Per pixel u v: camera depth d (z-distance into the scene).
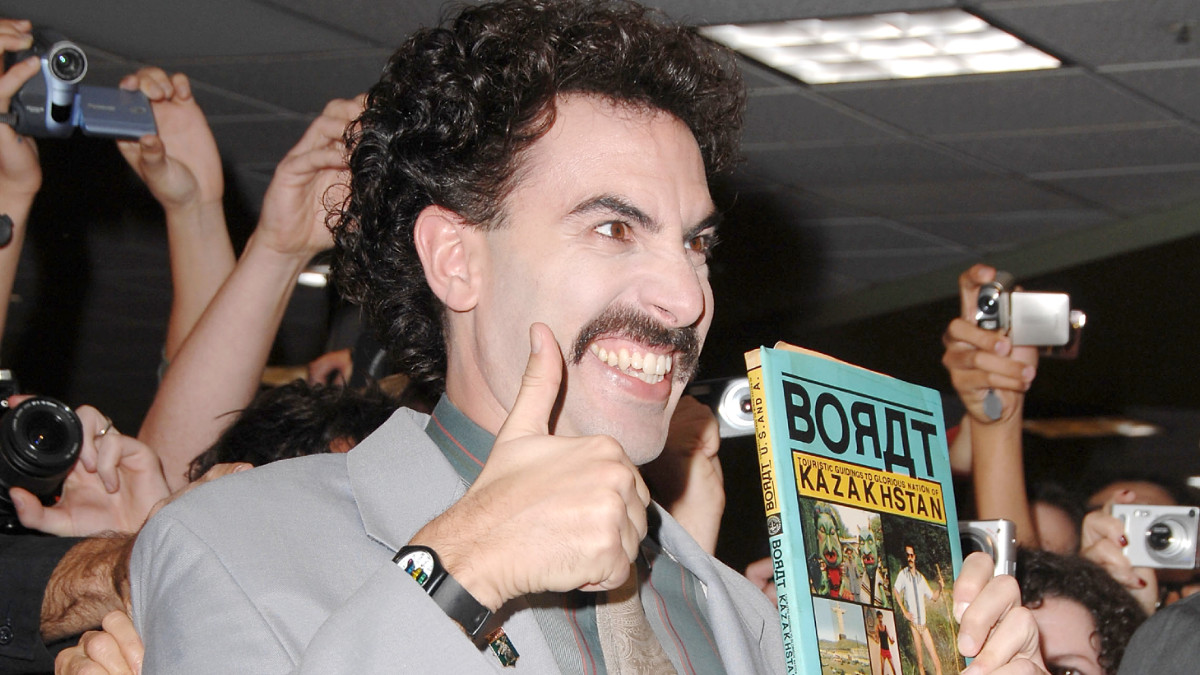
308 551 0.91
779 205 5.18
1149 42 3.43
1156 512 2.32
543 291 0.96
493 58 1.01
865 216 5.32
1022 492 2.64
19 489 1.74
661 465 1.59
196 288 2.32
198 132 2.33
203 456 1.60
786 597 0.85
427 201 1.05
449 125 1.02
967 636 0.96
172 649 0.86
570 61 0.99
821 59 3.70
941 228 5.46
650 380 0.97
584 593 0.98
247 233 5.45
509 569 0.79
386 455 1.00
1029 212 5.21
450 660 0.77
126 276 6.42
